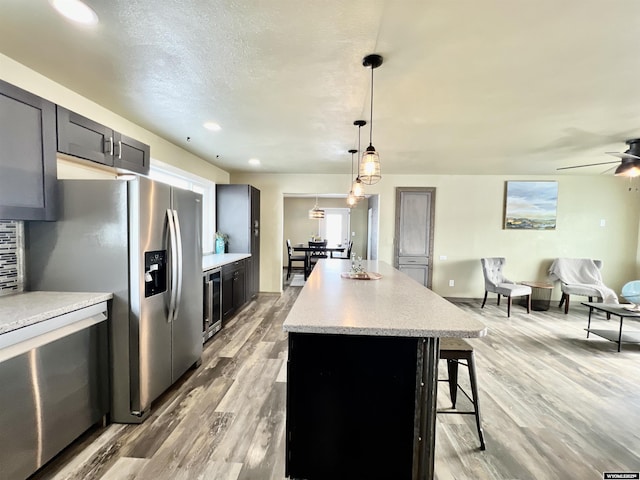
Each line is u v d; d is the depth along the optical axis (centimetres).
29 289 202
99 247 199
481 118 281
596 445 189
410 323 139
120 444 182
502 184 561
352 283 247
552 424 210
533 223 558
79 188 198
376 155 240
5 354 137
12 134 160
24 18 149
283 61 188
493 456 179
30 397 149
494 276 538
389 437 145
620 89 221
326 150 401
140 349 201
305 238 1021
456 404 233
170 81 214
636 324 441
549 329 415
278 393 241
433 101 244
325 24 153
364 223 996
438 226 572
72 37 165
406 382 143
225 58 185
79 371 178
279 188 590
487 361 312
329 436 148
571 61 185
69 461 168
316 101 246
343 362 146
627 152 367
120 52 179
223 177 557
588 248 552
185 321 260
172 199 239
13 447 141
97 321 190
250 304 521
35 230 200
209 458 172
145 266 206
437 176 568
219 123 300
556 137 333
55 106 185
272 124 301
